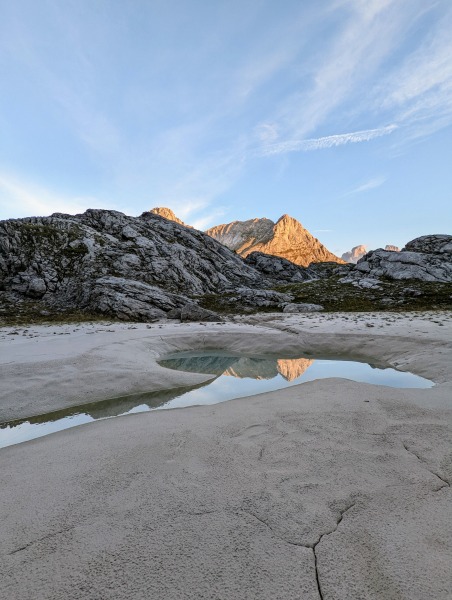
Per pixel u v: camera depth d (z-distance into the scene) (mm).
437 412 7852
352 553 3631
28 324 28656
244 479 5203
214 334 23406
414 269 53094
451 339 16672
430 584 3201
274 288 58250
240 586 3234
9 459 6559
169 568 3471
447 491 4781
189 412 8945
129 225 60781
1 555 3758
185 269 53562
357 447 6219
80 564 3568
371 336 19688
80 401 11289
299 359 18719
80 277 42688
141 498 4781
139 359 16344
